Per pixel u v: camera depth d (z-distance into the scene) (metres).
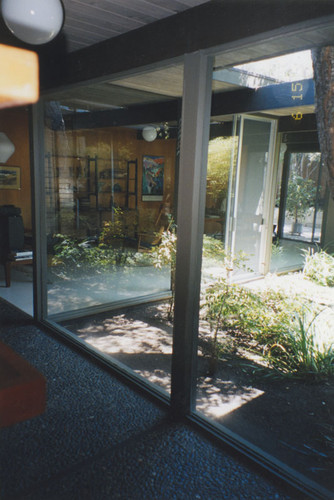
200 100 2.23
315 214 8.21
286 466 2.10
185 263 2.40
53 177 5.32
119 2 2.18
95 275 5.23
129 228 6.00
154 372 3.25
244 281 6.07
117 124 5.65
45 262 4.04
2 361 1.14
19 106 6.85
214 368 3.31
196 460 2.17
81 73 3.13
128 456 2.18
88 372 3.14
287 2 1.81
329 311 4.27
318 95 2.18
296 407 2.82
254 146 5.99
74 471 2.06
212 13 2.11
